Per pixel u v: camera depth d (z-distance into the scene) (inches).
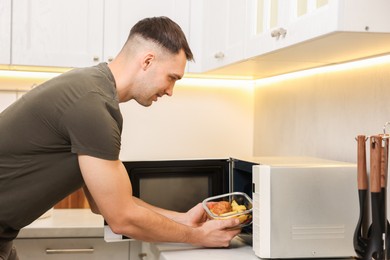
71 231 89.9
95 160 56.7
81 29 96.1
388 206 58.6
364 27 49.3
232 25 82.0
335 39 54.9
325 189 60.7
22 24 93.6
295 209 60.2
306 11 57.2
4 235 63.1
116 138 58.0
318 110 85.7
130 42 66.1
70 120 56.9
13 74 105.4
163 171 80.6
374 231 55.9
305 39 55.9
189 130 113.8
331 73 81.7
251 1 73.1
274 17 65.9
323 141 83.9
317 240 60.6
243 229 71.0
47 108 58.3
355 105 74.7
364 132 72.3
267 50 66.9
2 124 60.4
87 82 58.5
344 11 49.0
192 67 101.4
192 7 100.9
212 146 114.7
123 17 97.6
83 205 109.0
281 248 60.1
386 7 49.4
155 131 112.4
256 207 62.1
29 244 89.6
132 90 66.4
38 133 58.8
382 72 68.3
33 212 62.3
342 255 61.1
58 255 90.4
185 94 113.6
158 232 62.2
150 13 98.9
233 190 76.9
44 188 60.6
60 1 95.2
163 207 80.8
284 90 99.7
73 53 95.9
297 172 60.2
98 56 96.7
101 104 57.4
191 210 72.2
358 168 58.9
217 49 90.1
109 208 58.3
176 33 66.4
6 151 59.5
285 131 98.9
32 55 94.2
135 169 79.8
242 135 115.6
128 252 91.6
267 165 61.6
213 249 67.1
